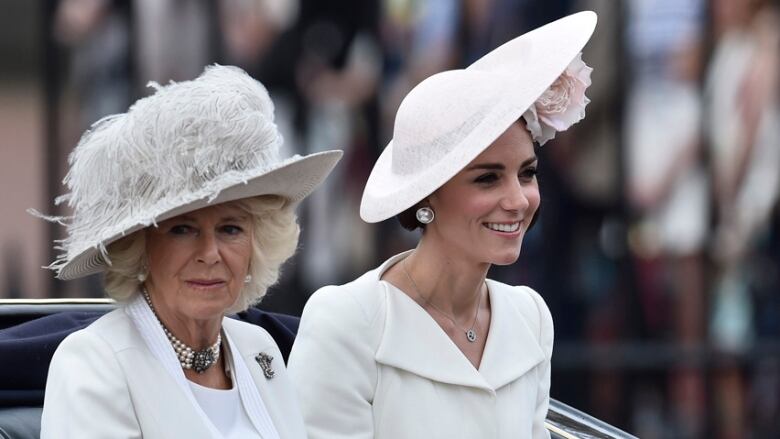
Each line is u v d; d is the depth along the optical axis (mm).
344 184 30750
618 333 32094
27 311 14711
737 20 31750
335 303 13328
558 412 15281
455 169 12781
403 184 13250
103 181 10031
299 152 30453
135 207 10008
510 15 30750
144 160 9969
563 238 31797
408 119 13266
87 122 29453
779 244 32375
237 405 10797
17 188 29234
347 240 30844
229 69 10492
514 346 13812
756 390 32438
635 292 32031
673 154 31938
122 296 10477
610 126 31734
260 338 11523
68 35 29406
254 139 10320
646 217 31906
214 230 10359
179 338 10602
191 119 10062
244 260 10531
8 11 29141
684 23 31578
